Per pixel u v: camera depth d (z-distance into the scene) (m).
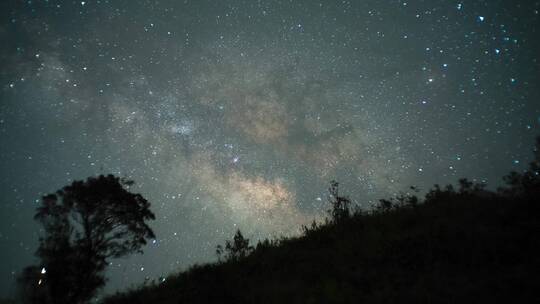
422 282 6.23
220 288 8.73
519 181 9.91
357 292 6.45
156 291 11.23
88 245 13.66
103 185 14.62
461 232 7.64
